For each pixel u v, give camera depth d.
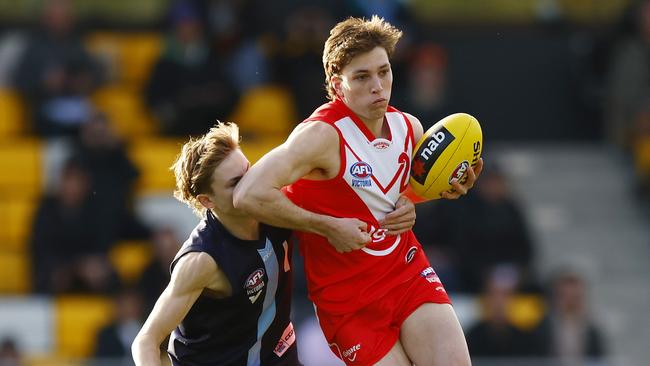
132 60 52.22
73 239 41.53
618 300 45.81
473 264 40.91
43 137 46.84
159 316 19.61
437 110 43.78
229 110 45.88
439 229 41.16
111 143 42.59
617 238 48.59
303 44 47.19
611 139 52.53
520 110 53.50
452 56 54.44
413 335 20.28
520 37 55.03
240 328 20.22
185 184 19.91
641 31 50.41
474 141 20.53
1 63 48.41
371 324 20.47
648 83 50.44
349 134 19.94
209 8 48.06
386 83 19.64
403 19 46.78
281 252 20.20
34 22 54.38
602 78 52.75
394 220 20.16
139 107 48.06
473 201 41.53
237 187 19.42
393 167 20.27
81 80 47.44
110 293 41.00
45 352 40.34
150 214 45.00
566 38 55.09
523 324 38.97
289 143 19.61
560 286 38.03
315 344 36.50
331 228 19.52
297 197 20.36
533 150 52.50
